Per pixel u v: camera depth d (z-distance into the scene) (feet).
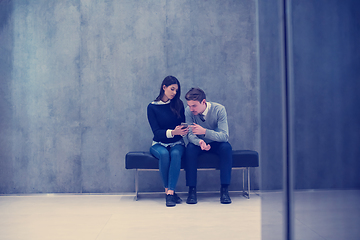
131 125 10.75
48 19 10.78
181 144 9.34
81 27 10.82
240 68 11.03
